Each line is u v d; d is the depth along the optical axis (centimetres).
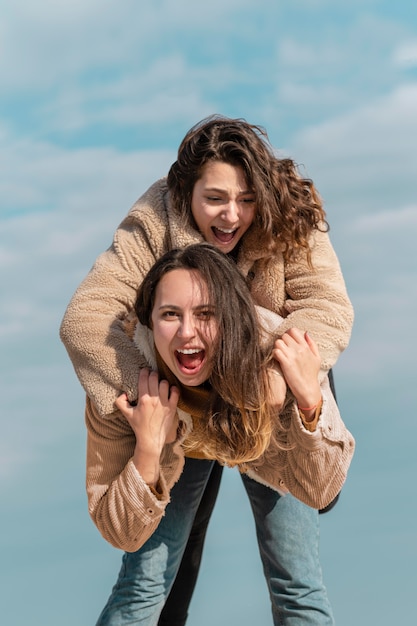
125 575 473
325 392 453
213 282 422
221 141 454
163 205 467
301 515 470
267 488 470
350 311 458
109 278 461
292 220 457
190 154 457
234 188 453
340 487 453
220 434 435
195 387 436
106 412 440
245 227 460
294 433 441
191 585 509
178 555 476
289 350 436
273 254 461
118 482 440
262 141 459
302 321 450
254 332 426
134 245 466
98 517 447
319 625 461
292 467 450
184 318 422
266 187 454
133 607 467
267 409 431
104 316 453
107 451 448
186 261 425
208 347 423
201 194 455
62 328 452
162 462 450
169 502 462
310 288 460
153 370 445
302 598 464
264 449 435
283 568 467
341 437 446
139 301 437
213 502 506
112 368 441
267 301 467
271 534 469
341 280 465
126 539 446
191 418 445
